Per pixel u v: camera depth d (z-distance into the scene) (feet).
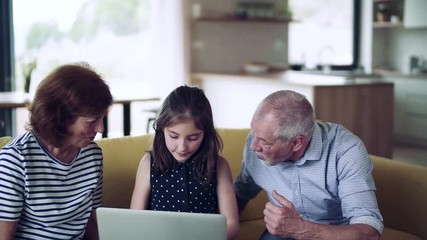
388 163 8.54
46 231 5.77
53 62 18.48
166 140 6.16
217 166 6.55
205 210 6.47
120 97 14.34
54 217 5.72
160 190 6.50
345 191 6.25
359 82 16.31
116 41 19.67
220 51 21.27
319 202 6.66
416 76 18.29
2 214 5.44
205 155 6.40
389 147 16.62
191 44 20.75
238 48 21.56
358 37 22.31
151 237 5.00
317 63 22.86
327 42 22.94
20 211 5.57
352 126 16.03
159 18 19.72
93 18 19.13
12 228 5.52
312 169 6.52
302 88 15.92
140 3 19.90
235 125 19.34
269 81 17.33
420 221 8.02
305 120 6.07
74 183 5.85
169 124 5.99
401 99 18.88
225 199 6.45
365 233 5.76
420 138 17.94
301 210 6.77
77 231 5.97
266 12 21.33
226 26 21.25
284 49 22.40
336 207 6.72
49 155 5.65
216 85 20.17
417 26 18.76
